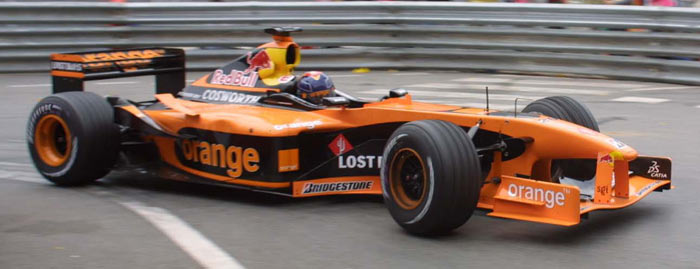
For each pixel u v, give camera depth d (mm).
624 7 18281
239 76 9594
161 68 10789
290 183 8219
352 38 20609
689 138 12078
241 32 20406
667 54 17922
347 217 7738
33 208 8117
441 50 20453
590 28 18781
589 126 8352
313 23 20438
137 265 6250
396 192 7180
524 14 19297
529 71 19625
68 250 6652
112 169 9273
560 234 7109
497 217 7625
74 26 20312
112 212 7957
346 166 8281
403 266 6211
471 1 21219
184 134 9047
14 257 6453
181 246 6770
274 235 7109
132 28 20391
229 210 8070
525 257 6438
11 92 17297
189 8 20344
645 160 8133
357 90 17094
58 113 8914
